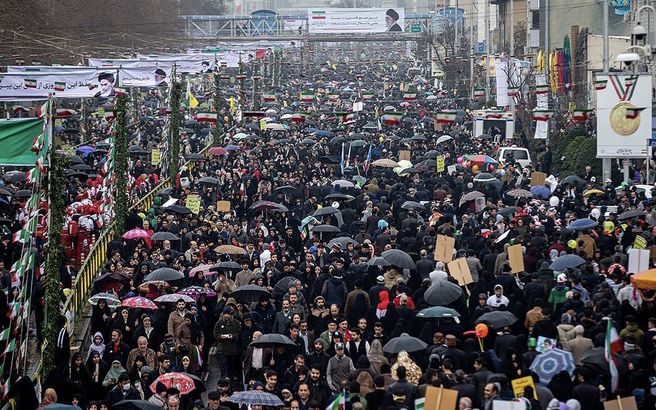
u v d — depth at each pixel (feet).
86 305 228.43
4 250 239.91
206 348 196.24
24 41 602.03
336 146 441.27
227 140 492.54
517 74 590.55
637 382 143.64
